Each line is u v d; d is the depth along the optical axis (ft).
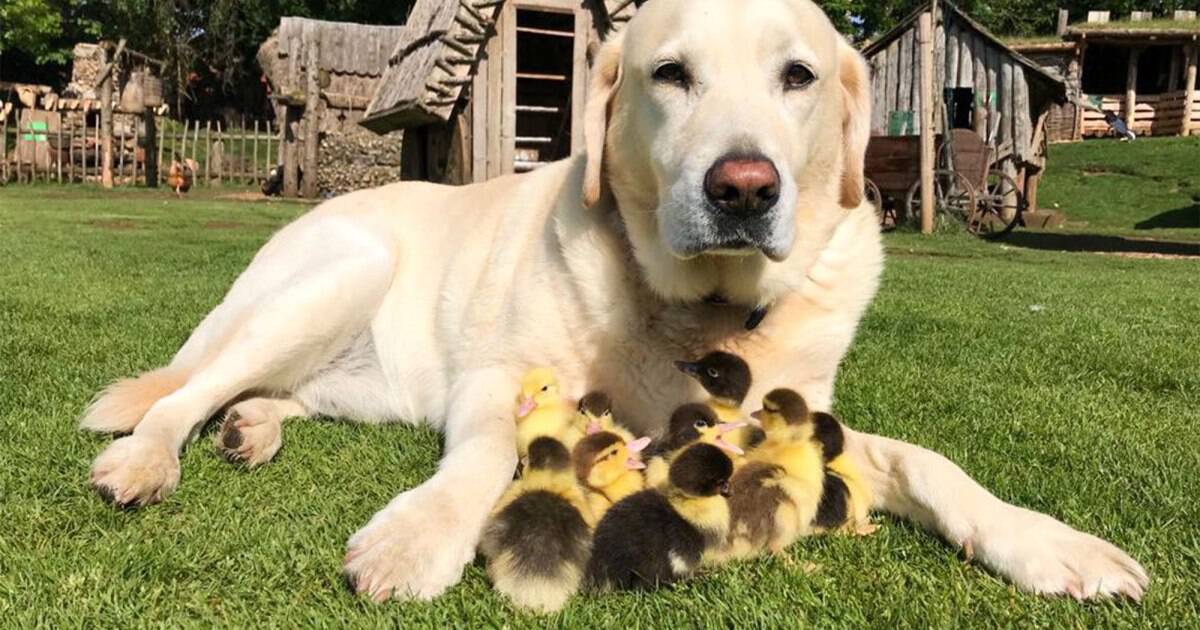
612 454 2.68
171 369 3.66
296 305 3.61
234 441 3.19
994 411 4.01
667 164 3.04
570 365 3.23
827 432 2.77
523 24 13.74
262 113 44.52
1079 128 33.78
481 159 12.53
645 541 2.46
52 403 3.74
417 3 15.46
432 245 3.91
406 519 2.57
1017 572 2.56
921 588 2.52
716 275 3.14
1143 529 2.84
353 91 22.45
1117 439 3.67
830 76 3.29
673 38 3.13
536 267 3.31
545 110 13.12
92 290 6.72
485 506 2.68
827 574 2.57
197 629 2.32
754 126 2.94
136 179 25.53
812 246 3.27
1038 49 34.53
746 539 2.60
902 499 2.88
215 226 13.34
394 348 3.82
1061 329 6.28
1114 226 22.38
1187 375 4.82
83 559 2.57
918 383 4.45
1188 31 32.60
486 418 3.05
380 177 22.57
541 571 2.40
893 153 17.21
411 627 2.33
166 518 2.83
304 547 2.64
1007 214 19.69
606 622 2.35
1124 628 2.38
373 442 3.51
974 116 19.47
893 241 15.05
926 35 15.98
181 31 41.42
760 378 3.25
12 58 42.06
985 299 7.84
